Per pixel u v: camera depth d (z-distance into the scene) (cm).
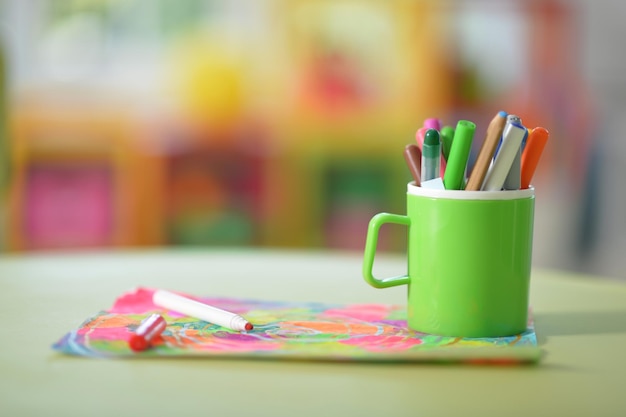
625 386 61
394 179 262
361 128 261
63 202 255
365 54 259
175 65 259
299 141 261
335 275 106
